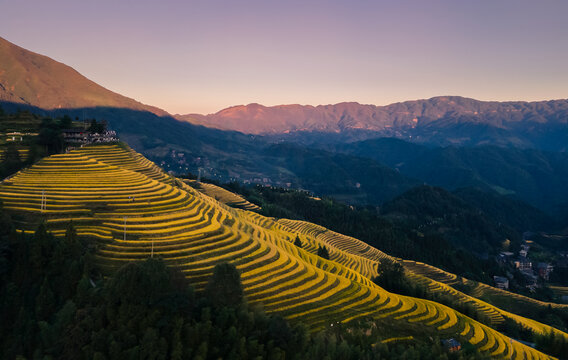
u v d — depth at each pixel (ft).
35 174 378.53
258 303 250.78
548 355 319.27
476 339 287.07
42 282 223.30
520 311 555.69
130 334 181.57
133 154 549.54
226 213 411.75
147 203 344.90
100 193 349.82
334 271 398.21
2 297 217.56
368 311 284.00
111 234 288.10
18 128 588.09
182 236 302.45
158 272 200.13
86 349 176.76
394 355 217.97
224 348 188.34
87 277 216.74
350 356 208.95
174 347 179.73
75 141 535.19
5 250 235.81
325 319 253.65
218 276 216.95
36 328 200.44
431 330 278.67
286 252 360.28
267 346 196.85
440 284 546.26
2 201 299.38
